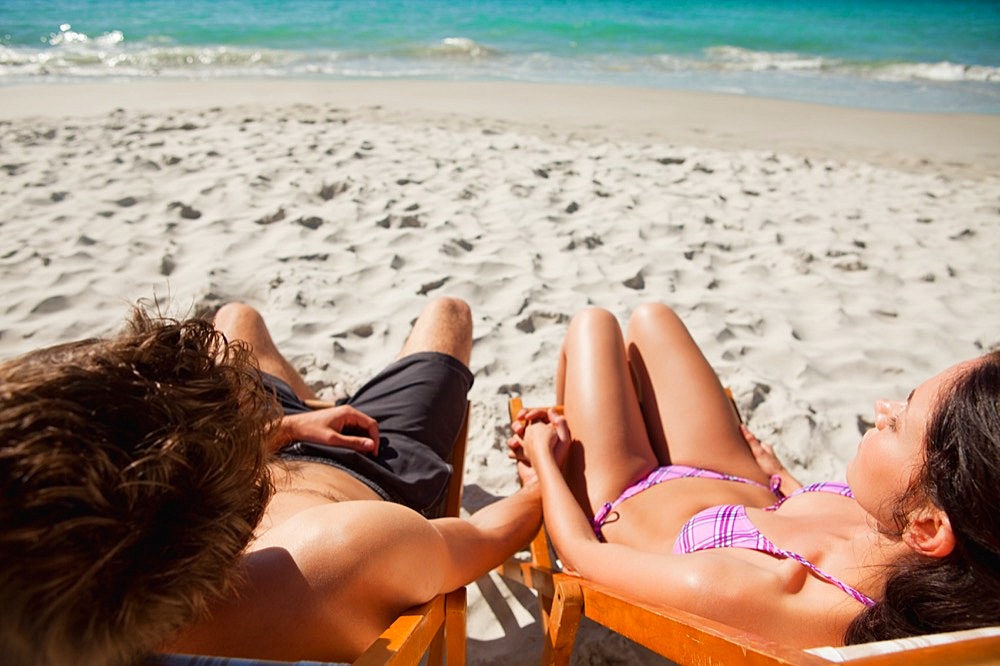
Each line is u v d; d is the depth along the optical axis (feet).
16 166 17.99
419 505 6.04
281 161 18.84
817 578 4.58
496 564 5.70
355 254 13.97
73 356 2.68
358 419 6.23
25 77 34.68
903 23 64.75
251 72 37.93
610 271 13.84
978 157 25.23
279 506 4.69
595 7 67.05
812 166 22.15
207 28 48.96
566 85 36.40
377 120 25.44
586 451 6.61
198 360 2.91
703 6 71.92
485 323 11.84
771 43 53.01
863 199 19.02
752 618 4.51
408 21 55.16
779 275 14.15
